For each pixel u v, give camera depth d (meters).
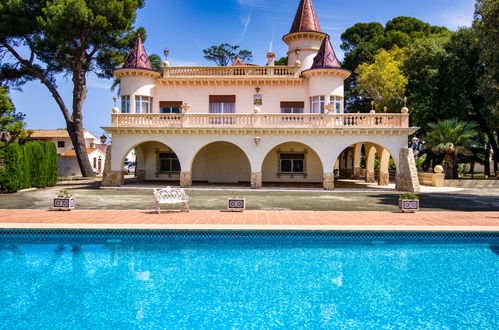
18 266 7.36
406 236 9.21
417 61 30.52
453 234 9.16
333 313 5.33
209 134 21.53
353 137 20.98
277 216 11.25
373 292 6.13
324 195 18.28
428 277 6.86
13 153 18.92
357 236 9.20
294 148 26.16
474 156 35.44
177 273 7.02
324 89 23.30
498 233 9.12
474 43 26.02
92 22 25.42
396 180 21.00
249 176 26.20
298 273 7.05
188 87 24.89
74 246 8.78
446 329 4.84
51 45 27.39
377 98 33.31
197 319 5.11
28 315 5.21
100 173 49.19
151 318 5.12
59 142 49.59
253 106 24.75
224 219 10.58
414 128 20.41
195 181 26.38
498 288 6.35
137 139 21.92
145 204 14.23
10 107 24.23
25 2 27.41
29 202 14.77
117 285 6.39
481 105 30.94
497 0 21.30
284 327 4.87
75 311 5.36
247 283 6.52
